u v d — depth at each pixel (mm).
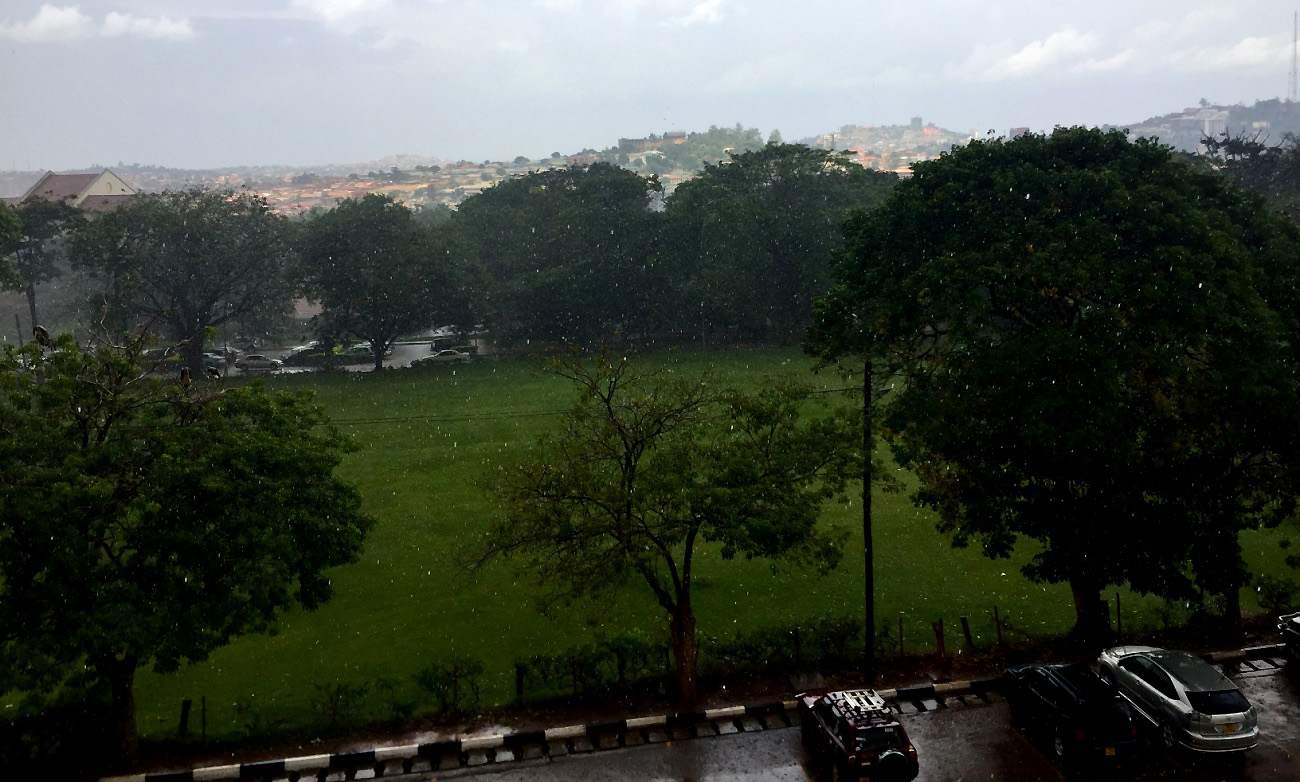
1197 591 24359
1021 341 22547
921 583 29812
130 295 68500
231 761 18453
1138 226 23109
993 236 24031
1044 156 25656
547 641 25469
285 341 102125
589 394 22000
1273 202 62344
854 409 22828
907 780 16750
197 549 18172
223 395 20422
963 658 23031
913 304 23906
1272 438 22688
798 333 86125
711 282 78875
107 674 18156
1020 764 18156
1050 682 18906
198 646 17969
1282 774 17688
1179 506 22672
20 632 16906
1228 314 21547
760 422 21281
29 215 77375
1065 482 23234
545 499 20375
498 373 72250
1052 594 28922
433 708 20922
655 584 20984
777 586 29516
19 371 20859
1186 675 18766
